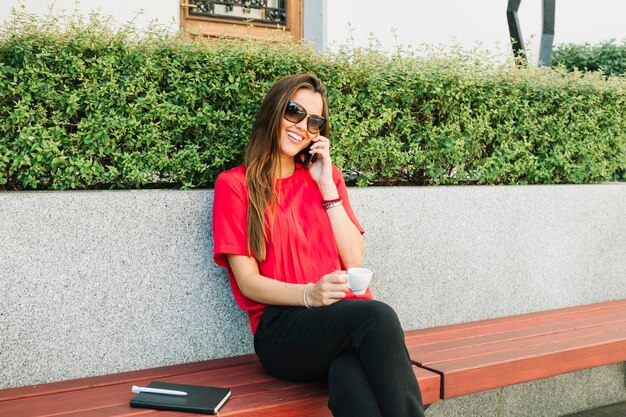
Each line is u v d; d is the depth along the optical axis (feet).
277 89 9.07
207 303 9.57
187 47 9.87
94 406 7.61
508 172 12.87
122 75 9.47
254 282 8.50
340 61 11.09
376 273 10.93
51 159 9.20
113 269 8.91
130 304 9.04
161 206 9.20
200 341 9.54
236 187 8.86
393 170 11.84
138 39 9.76
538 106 12.90
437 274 11.51
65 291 8.63
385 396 7.18
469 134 12.24
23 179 9.16
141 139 9.63
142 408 7.51
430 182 12.36
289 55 10.59
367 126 11.30
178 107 9.77
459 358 9.42
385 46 23.57
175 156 9.89
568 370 9.97
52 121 9.23
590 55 26.00
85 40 9.17
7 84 8.87
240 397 7.92
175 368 9.16
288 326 8.18
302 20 23.13
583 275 13.29
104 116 9.41
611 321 11.82
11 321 8.34
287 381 8.55
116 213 8.89
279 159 9.07
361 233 9.64
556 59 26.21
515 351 9.80
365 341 7.44
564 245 12.98
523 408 12.37
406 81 11.50
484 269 12.01
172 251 9.29
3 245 8.26
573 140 13.46
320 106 9.26
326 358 7.87
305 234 9.08
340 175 9.77
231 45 10.36
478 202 11.86
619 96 13.80
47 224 8.48
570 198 12.98
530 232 12.51
